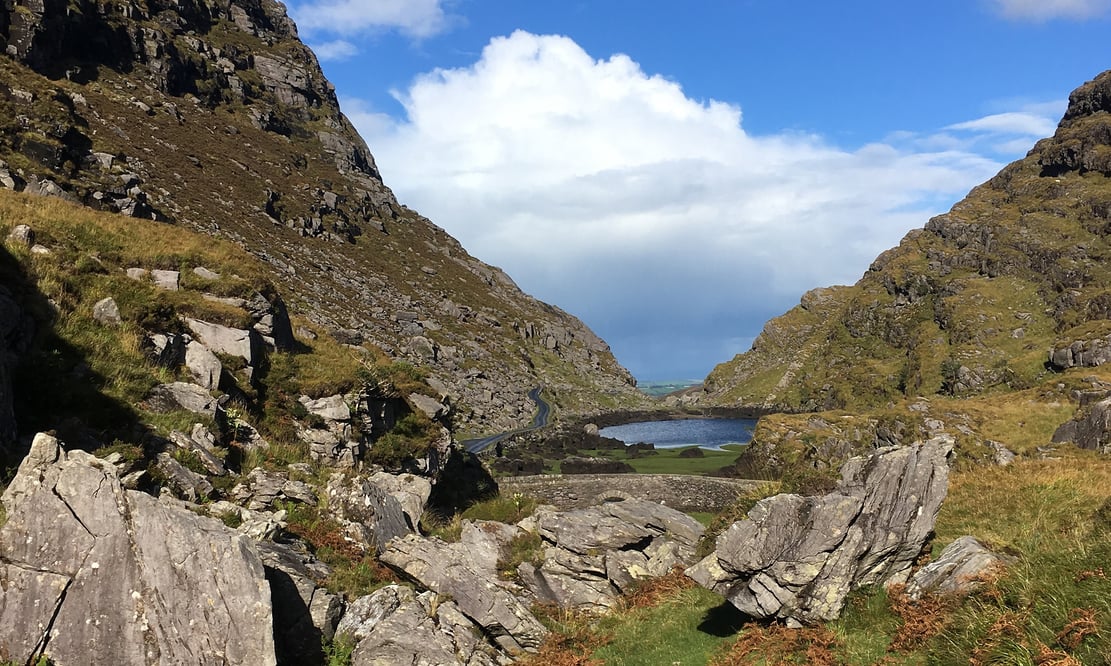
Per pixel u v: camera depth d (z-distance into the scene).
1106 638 8.36
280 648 11.21
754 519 12.73
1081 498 16.48
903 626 10.95
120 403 16.45
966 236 183.38
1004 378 113.50
